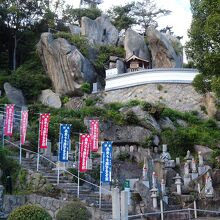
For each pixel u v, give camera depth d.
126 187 21.00
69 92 39.00
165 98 35.84
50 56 41.22
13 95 38.19
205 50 21.00
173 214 19.31
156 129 30.02
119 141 28.61
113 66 42.72
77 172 21.03
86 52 42.41
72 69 39.50
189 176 23.94
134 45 44.44
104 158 19.14
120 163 26.02
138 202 19.84
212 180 23.61
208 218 19.44
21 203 17.08
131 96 36.72
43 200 16.92
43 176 18.75
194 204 20.02
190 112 35.03
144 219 18.30
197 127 32.50
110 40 49.19
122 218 15.31
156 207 19.66
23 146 23.19
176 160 26.66
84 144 19.61
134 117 29.75
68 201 16.58
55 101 38.47
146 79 36.69
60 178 19.75
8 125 22.77
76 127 29.41
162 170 23.81
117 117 29.97
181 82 36.16
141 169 25.81
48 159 21.59
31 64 43.25
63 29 50.66
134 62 43.00
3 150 19.56
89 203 17.58
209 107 34.44
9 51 46.75
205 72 20.97
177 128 31.59
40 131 20.91
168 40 44.22
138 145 28.55
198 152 26.55
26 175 18.81
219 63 19.38
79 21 52.97
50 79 41.19
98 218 16.27
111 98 37.44
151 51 44.34
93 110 31.72
